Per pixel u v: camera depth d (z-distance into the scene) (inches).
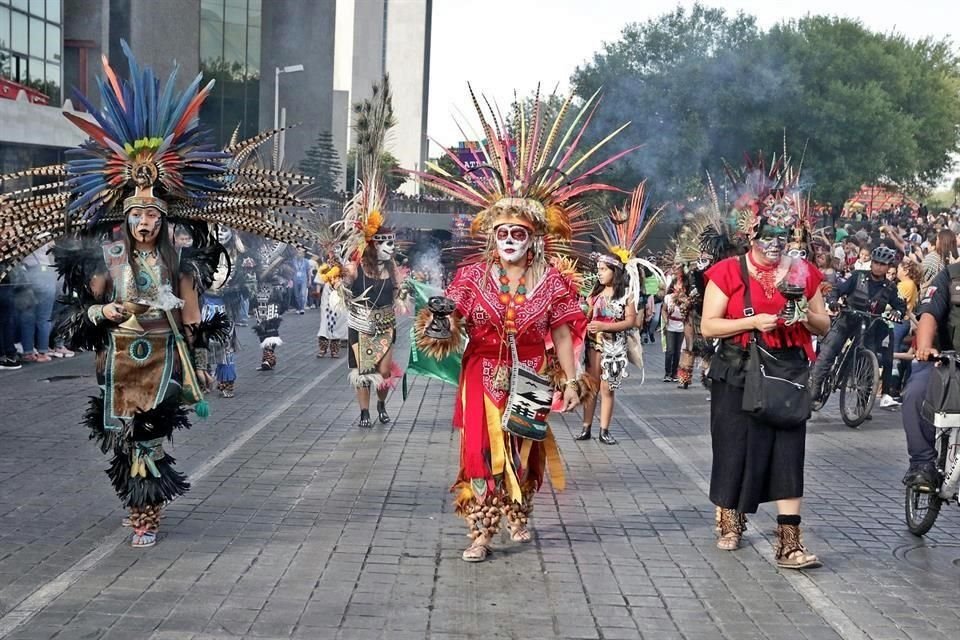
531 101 268.2
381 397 426.9
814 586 237.5
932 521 275.9
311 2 2278.5
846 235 892.6
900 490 338.3
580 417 467.8
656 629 208.4
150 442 248.7
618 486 331.3
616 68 1790.1
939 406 266.2
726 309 253.4
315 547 253.0
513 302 247.8
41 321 580.7
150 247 248.2
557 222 256.7
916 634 209.6
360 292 421.7
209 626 201.0
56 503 285.0
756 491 253.4
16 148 703.1
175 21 1813.5
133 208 243.3
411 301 428.8
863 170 1787.6
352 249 420.5
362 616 209.3
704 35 1806.1
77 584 221.3
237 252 571.8
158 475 248.1
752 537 276.7
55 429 387.9
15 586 219.0
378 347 422.3
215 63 2191.2
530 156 257.1
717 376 256.7
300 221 284.7
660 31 1801.2
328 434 402.0
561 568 244.8
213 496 298.4
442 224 964.0
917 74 1971.0
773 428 250.4
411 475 331.9
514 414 247.0
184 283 253.9
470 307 250.8
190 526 267.6
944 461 279.3
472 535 249.6
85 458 340.2
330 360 668.1
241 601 214.8
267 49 2288.4
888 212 1739.7
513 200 248.4
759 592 232.4
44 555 240.1
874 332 494.0
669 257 660.1
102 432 250.2
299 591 222.1
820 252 557.3
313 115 2306.8
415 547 256.1
